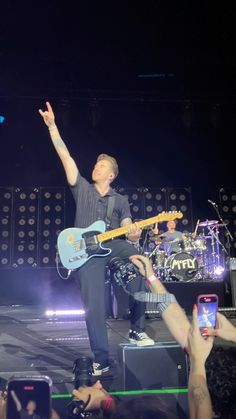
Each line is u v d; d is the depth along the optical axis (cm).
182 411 253
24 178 823
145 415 153
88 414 191
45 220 821
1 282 801
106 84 797
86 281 294
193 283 567
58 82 786
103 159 318
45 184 827
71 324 471
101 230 296
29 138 823
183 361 265
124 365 261
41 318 512
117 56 753
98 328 287
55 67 764
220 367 155
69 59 752
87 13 677
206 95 811
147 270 198
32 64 756
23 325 466
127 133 845
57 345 356
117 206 312
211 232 739
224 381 153
